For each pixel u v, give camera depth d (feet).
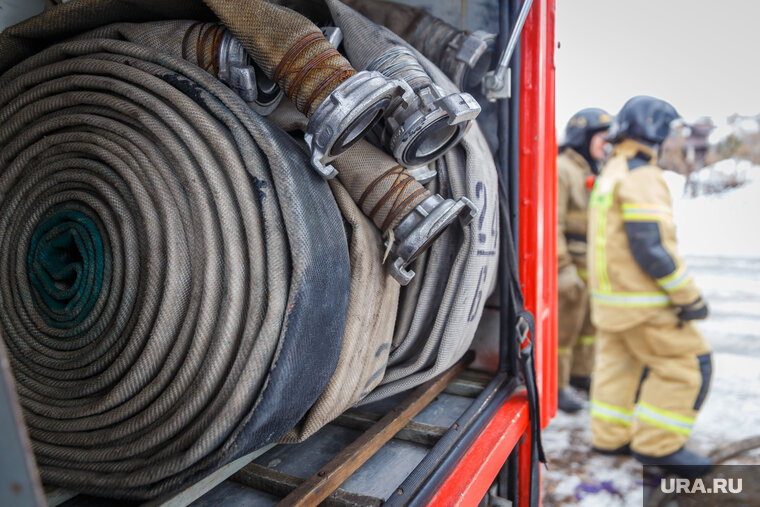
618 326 9.34
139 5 3.12
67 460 2.67
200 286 2.44
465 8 5.10
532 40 4.91
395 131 3.03
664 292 8.96
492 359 5.20
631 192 9.08
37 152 2.80
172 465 2.37
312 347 2.60
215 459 2.37
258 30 2.76
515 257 4.73
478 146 4.07
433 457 3.34
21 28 3.26
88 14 3.17
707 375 8.80
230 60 2.93
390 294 3.43
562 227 11.68
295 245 2.49
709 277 20.93
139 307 2.51
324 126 2.50
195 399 2.38
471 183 3.74
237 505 2.90
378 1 4.66
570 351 11.49
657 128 9.29
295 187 2.59
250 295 2.44
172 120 2.50
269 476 3.01
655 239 8.79
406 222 3.10
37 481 1.09
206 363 2.39
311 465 3.29
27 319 2.82
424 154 3.33
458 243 3.84
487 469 3.53
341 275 2.81
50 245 2.76
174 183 2.47
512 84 4.87
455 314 3.83
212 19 3.28
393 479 3.30
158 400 2.43
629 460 9.35
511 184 4.97
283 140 2.78
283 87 2.81
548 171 5.57
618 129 9.70
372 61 3.25
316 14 3.83
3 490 1.11
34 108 2.86
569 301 11.43
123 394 2.47
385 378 3.96
